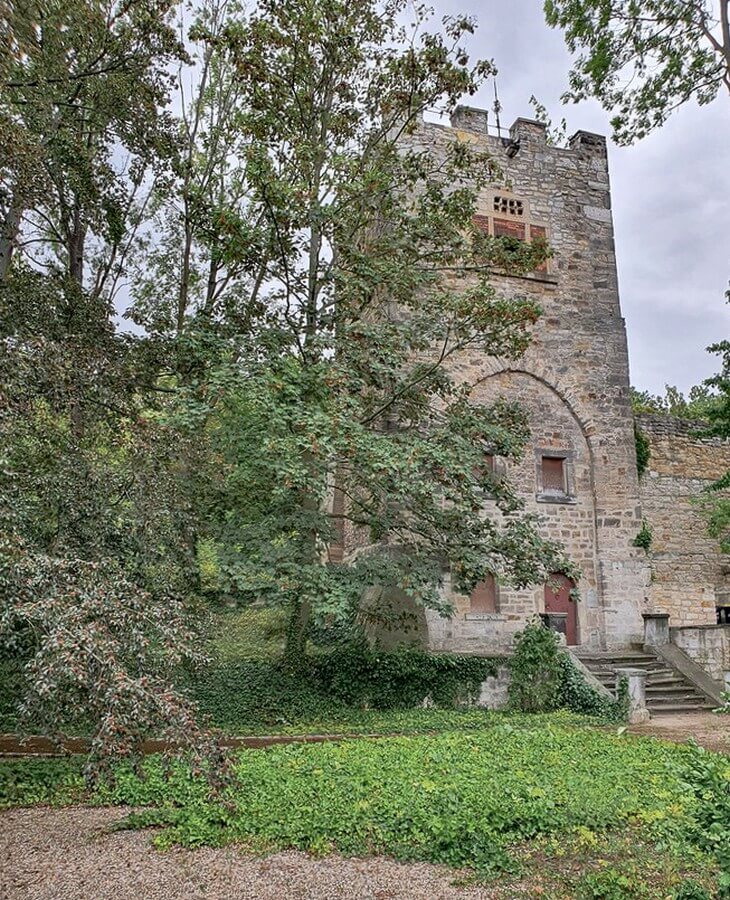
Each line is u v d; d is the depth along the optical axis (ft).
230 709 36.83
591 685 41.57
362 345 38.14
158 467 29.43
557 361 54.44
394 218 43.57
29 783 23.90
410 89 42.11
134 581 26.35
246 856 18.08
